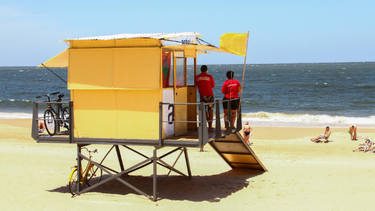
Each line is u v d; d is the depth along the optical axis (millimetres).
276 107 39062
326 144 17625
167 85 7836
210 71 135875
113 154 14664
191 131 9141
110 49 7672
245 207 7789
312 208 7664
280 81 78875
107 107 7844
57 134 8727
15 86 71250
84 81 7887
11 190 9125
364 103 40906
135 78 7508
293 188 9359
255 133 21984
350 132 18953
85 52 7848
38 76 113500
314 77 91938
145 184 9938
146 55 7414
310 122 27422
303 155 14523
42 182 10016
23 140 18078
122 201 8172
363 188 9148
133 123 7684
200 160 13508
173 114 8078
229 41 8617
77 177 8773
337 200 8211
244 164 11688
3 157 13211
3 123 26359
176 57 8281
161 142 7469
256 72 127938
